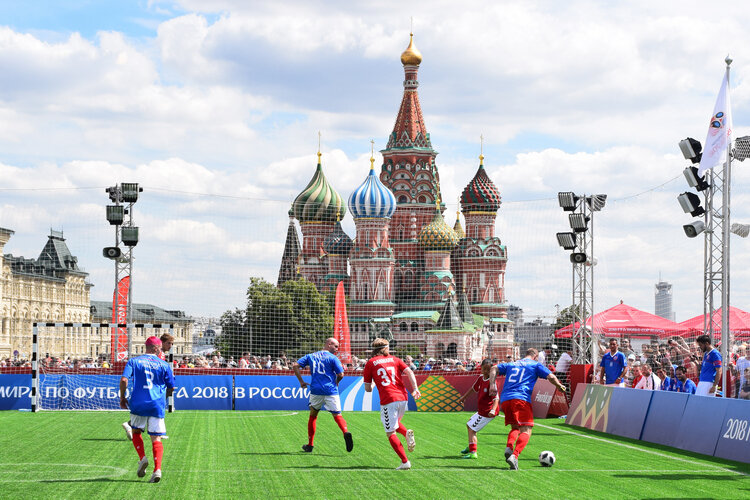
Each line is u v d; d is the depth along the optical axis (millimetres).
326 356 18328
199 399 31906
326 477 15227
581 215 33062
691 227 27219
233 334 67500
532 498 13484
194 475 15375
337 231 142750
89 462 16984
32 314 138625
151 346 14922
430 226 144500
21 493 13508
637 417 22391
